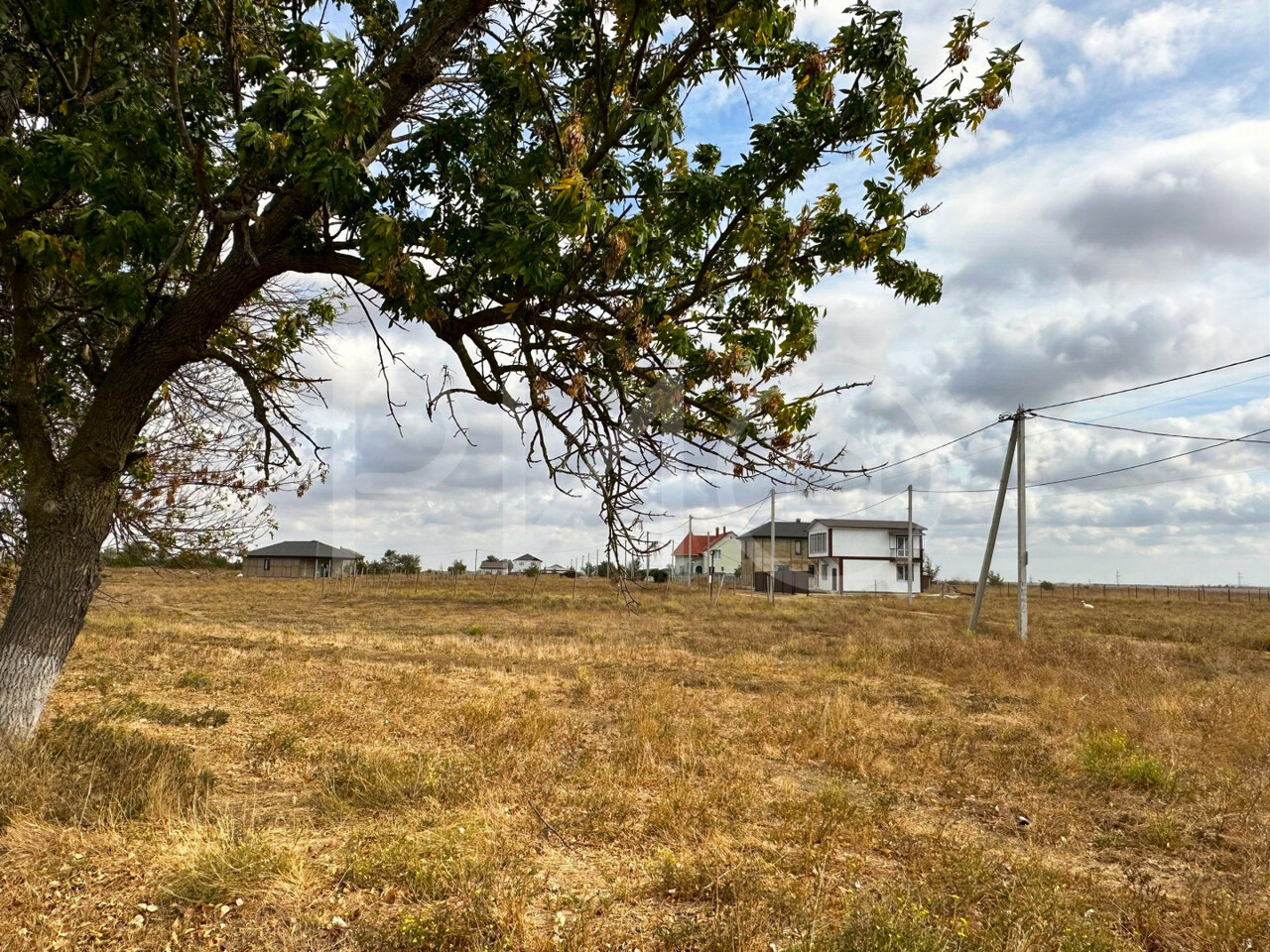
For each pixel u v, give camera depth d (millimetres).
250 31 5582
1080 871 5234
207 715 8633
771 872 4855
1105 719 9875
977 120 4137
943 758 8109
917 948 3678
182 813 5281
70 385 7145
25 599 5508
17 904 3906
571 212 3566
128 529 6996
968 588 66250
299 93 3957
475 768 6746
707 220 4520
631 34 4309
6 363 6688
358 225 4730
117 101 4727
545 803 6113
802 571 51938
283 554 52531
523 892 4336
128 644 14930
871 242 4430
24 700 5430
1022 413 21531
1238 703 10625
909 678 13836
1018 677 13523
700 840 5410
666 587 52594
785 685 12930
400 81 5359
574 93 4848
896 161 4363
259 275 5352
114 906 3957
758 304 4691
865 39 4027
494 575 59562
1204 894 4691
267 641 17469
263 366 7117
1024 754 8273
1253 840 5770
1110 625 27484
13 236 5074
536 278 3840
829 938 3811
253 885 4262
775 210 4637
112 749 6207
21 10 5434
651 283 4781
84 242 4375
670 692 11078
